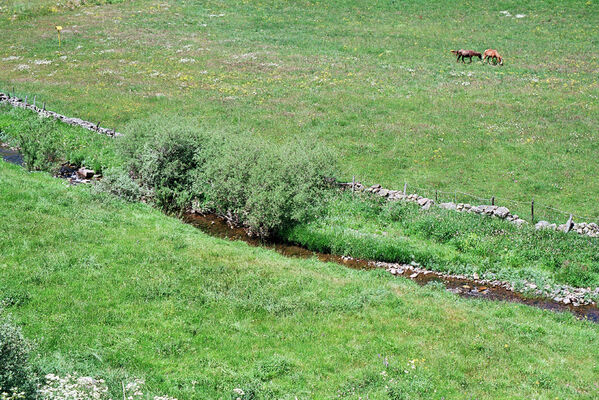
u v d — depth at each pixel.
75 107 45.28
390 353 16.67
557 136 38.28
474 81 50.53
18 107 44.78
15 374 11.57
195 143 32.25
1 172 31.62
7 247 21.94
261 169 29.02
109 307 18.33
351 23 71.31
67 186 30.61
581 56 56.00
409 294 20.97
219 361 15.77
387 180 32.69
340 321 18.58
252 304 19.25
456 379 15.48
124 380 14.05
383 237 25.83
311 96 47.69
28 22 76.00
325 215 27.94
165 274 21.06
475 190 31.42
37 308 17.75
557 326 18.98
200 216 30.05
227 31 69.38
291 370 15.63
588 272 22.67
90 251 22.48
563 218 27.67
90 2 85.44
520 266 23.75
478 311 19.88
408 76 52.34
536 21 68.31
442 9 75.19
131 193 30.41
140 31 69.94
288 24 71.56
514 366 16.27
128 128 34.62
